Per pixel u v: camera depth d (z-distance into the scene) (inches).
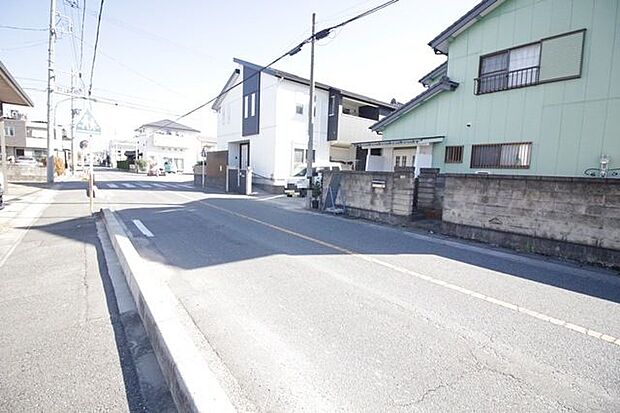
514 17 376.2
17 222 291.6
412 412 74.1
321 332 109.5
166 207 415.2
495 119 393.4
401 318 121.5
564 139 339.0
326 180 435.2
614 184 194.5
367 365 91.7
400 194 335.9
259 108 767.1
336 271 175.5
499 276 175.6
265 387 81.7
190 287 146.9
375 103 828.6
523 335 111.3
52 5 711.1
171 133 1886.1
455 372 89.6
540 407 77.0
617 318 127.0
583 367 94.0
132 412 74.3
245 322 115.3
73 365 90.9
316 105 766.5
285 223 327.6
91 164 343.3
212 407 65.0
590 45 320.8
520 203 237.9
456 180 280.2
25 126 1684.3
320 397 78.3
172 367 79.7
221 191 730.8
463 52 428.1
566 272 187.0
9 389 80.5
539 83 354.3
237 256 198.4
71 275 162.1
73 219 311.0
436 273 177.5
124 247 184.1
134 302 132.5
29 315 120.0
